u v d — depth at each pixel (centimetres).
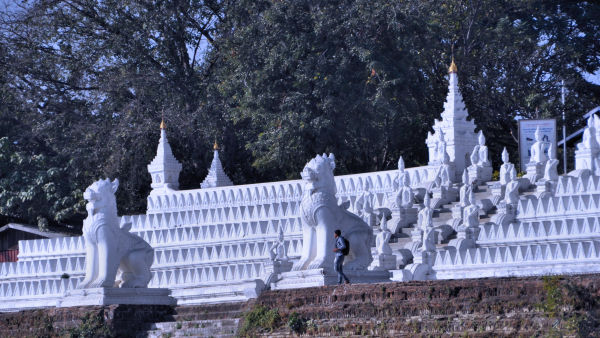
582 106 6381
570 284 2514
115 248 3647
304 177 3347
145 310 3591
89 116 6712
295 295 3073
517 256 3578
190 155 6606
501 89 6284
